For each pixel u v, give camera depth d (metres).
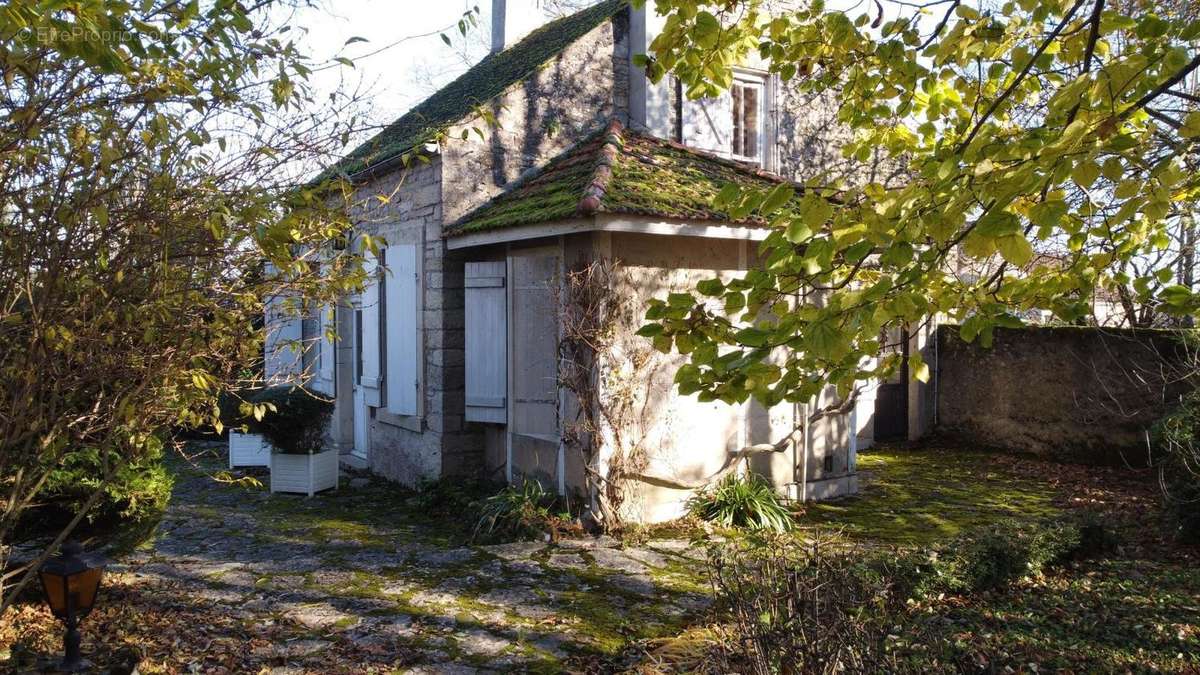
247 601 6.03
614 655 5.08
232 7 3.78
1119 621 5.80
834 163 11.20
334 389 12.04
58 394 4.16
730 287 3.19
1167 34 3.26
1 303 3.87
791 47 4.54
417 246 9.72
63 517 5.43
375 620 5.66
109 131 3.84
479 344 9.05
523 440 8.76
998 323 3.42
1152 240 4.15
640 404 7.99
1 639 5.01
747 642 3.79
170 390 4.26
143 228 3.95
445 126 6.71
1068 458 11.92
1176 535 7.66
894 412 13.55
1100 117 2.90
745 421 8.78
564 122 9.71
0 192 3.75
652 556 7.07
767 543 5.57
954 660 4.75
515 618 5.70
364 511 8.99
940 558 6.34
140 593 6.12
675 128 10.05
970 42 4.04
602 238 7.72
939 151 3.34
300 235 4.33
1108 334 10.22
